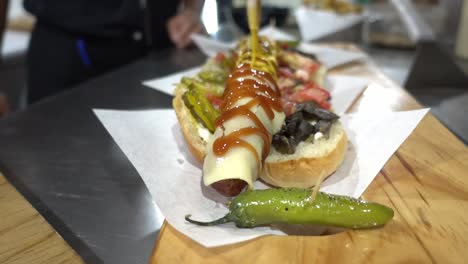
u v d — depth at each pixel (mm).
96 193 240
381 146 262
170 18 542
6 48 706
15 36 772
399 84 401
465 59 418
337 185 240
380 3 656
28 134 306
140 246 198
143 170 246
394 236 193
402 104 336
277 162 242
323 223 193
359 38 529
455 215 209
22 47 715
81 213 222
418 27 412
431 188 231
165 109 322
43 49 506
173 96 372
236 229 199
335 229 208
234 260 181
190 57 483
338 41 522
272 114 240
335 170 250
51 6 480
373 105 335
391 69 442
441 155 260
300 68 358
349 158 258
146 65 453
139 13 516
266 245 188
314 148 247
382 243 188
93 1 485
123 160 275
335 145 248
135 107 352
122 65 524
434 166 250
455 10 456
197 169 254
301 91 309
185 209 218
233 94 244
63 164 269
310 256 182
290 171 240
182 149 272
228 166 210
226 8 594
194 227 200
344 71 412
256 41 287
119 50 518
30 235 191
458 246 187
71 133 308
